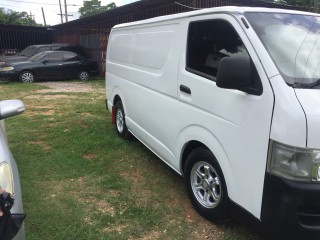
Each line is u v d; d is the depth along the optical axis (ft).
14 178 8.44
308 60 9.14
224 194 10.29
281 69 8.58
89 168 15.84
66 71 54.29
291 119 7.74
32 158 16.89
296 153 7.70
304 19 10.88
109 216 11.69
